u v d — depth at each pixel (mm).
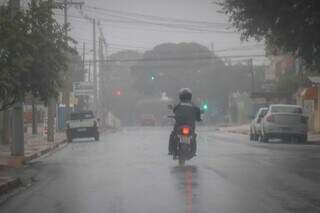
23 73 31359
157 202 18641
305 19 37688
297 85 75875
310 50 41312
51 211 17750
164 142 53375
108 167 29812
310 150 40125
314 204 18000
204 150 40219
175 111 30531
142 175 25750
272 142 52719
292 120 50812
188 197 19422
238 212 16781
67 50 33438
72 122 61719
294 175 25156
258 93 79750
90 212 17328
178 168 28250
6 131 53312
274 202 18359
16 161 34281
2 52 29047
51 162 34969
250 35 42406
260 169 27500
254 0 38719
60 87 34531
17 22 30812
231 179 23859
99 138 66500
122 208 17781
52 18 32281
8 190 22953
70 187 22938
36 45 31156
